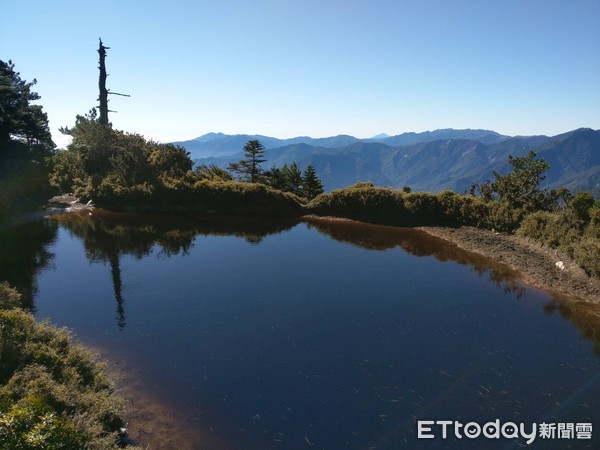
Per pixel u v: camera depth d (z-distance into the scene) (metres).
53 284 17.67
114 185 35.88
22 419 6.71
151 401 9.79
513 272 19.97
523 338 13.18
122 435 8.51
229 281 18.39
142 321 14.19
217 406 9.66
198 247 24.36
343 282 18.45
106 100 45.38
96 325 13.83
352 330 13.67
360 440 8.63
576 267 18.89
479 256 22.86
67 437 6.79
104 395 9.18
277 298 16.44
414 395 10.16
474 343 12.83
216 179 39.28
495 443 8.52
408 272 19.97
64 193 40.62
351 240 26.50
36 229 27.78
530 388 10.47
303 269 20.34
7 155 40.31
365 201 32.94
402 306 15.77
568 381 10.79
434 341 12.95
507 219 26.67
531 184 27.94
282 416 9.35
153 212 34.62
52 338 10.93
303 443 8.54
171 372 11.05
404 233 28.66
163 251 23.31
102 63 44.50
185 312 14.98
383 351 12.30
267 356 11.95
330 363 11.59
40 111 50.66
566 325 14.15
